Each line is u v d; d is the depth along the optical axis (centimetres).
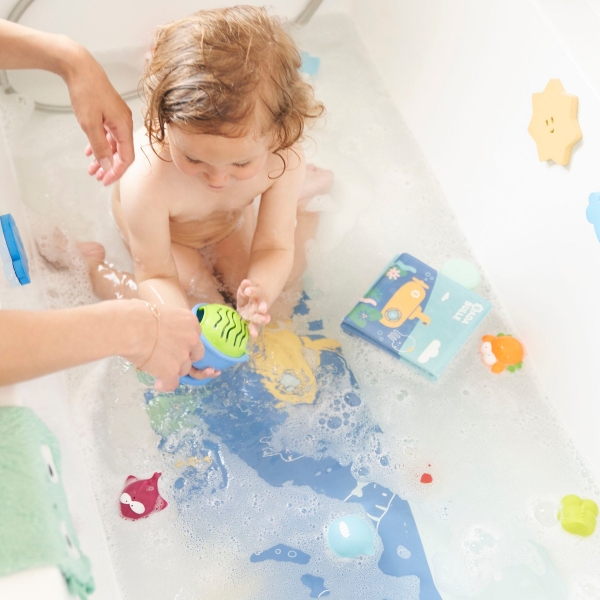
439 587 105
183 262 120
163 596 101
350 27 164
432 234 141
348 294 132
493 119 125
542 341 122
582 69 104
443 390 123
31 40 89
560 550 109
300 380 121
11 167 135
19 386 77
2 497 66
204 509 109
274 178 111
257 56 88
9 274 96
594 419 112
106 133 102
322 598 103
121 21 147
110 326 75
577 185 108
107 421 114
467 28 128
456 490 114
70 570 65
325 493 113
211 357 101
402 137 152
